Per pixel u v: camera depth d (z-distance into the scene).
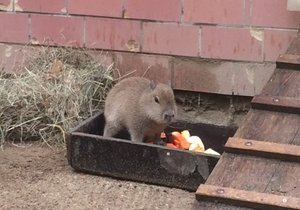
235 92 2.92
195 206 1.77
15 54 3.13
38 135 2.90
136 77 2.85
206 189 1.79
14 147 2.85
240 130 2.06
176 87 2.98
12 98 2.89
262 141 1.98
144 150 2.48
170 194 2.42
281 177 1.83
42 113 2.89
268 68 2.85
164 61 2.97
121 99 2.71
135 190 2.45
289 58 2.41
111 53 3.03
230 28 2.86
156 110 2.60
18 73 3.10
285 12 2.78
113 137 2.75
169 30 2.93
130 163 2.50
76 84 2.94
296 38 2.62
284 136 2.01
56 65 3.02
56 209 2.28
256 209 1.74
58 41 3.08
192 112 3.01
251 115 2.14
